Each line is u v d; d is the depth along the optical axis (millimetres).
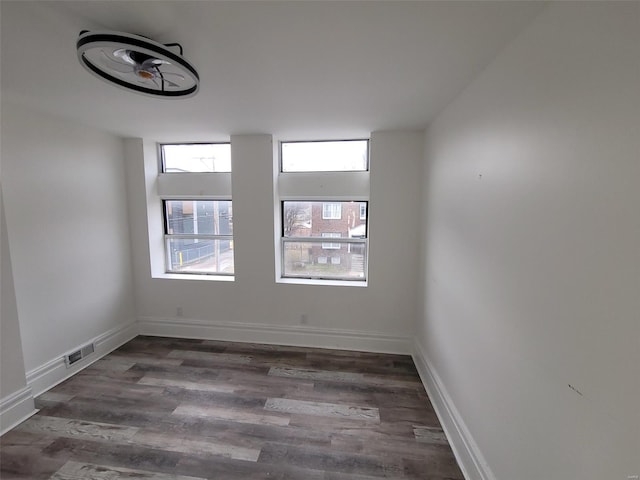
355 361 3010
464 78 1704
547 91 1072
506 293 1346
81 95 2023
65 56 1499
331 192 3260
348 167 3293
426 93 1941
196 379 2666
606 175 817
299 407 2297
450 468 1771
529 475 1172
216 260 3652
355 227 3373
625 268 760
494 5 1084
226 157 3484
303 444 1935
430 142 2635
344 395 2451
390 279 3127
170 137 3240
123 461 1794
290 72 1655
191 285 3465
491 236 1489
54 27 1245
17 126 2225
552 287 1041
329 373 2781
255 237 3285
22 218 2281
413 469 1761
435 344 2428
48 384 2498
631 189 743
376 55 1469
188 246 3664
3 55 1486
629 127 750
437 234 2398
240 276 3367
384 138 2949
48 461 1792
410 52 1438
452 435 1929
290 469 1751
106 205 3094
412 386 2592
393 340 3191
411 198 2986
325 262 3463
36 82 1810
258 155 3150
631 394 753
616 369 792
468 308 1766
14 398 2086
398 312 3160
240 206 3258
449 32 1264
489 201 1514
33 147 2346
